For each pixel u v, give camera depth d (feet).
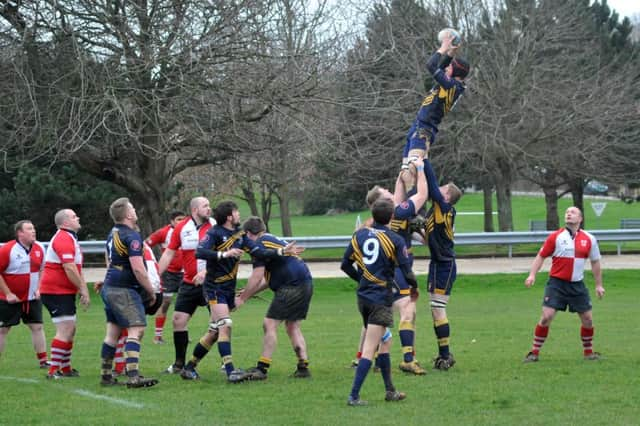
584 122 234.99
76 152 154.81
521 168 267.59
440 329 72.23
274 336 67.21
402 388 62.59
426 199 69.67
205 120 151.94
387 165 238.68
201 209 74.13
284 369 72.79
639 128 260.01
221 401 58.23
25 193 204.64
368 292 56.85
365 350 56.70
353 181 254.27
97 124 145.28
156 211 175.01
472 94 230.07
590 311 75.51
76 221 71.41
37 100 145.79
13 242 74.95
